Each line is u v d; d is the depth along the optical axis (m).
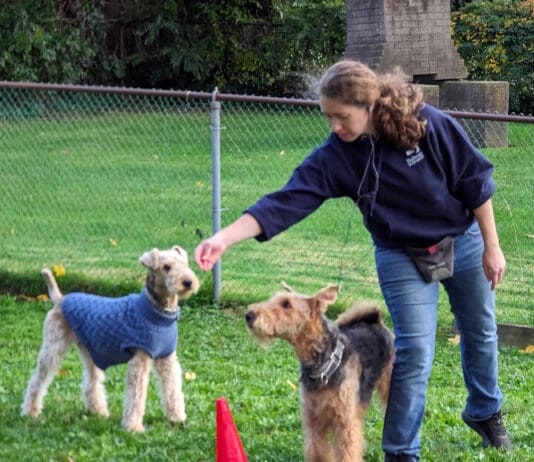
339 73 3.83
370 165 4.03
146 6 21.91
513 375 6.41
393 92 3.91
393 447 4.29
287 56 22.86
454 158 4.08
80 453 4.65
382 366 4.56
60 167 12.85
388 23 16.97
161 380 5.25
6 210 10.64
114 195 11.45
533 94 21.30
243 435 4.99
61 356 5.32
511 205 11.16
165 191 11.74
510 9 20.89
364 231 10.26
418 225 4.12
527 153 14.71
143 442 4.85
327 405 4.27
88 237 9.64
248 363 6.55
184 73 23.33
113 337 5.04
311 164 4.12
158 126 16.28
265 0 22.77
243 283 8.35
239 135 15.93
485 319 4.48
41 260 8.84
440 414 5.42
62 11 20.53
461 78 17.62
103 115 16.66
